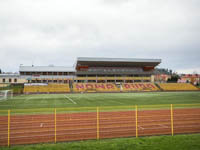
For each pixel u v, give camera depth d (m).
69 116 17.42
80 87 71.38
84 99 38.34
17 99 38.62
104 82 77.88
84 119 16.11
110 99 38.09
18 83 68.88
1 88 62.81
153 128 13.45
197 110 20.94
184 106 25.28
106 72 77.94
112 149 9.02
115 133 12.27
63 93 62.25
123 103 30.36
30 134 12.04
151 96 45.75
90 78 77.25
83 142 10.34
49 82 74.88
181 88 77.50
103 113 18.98
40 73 74.69
